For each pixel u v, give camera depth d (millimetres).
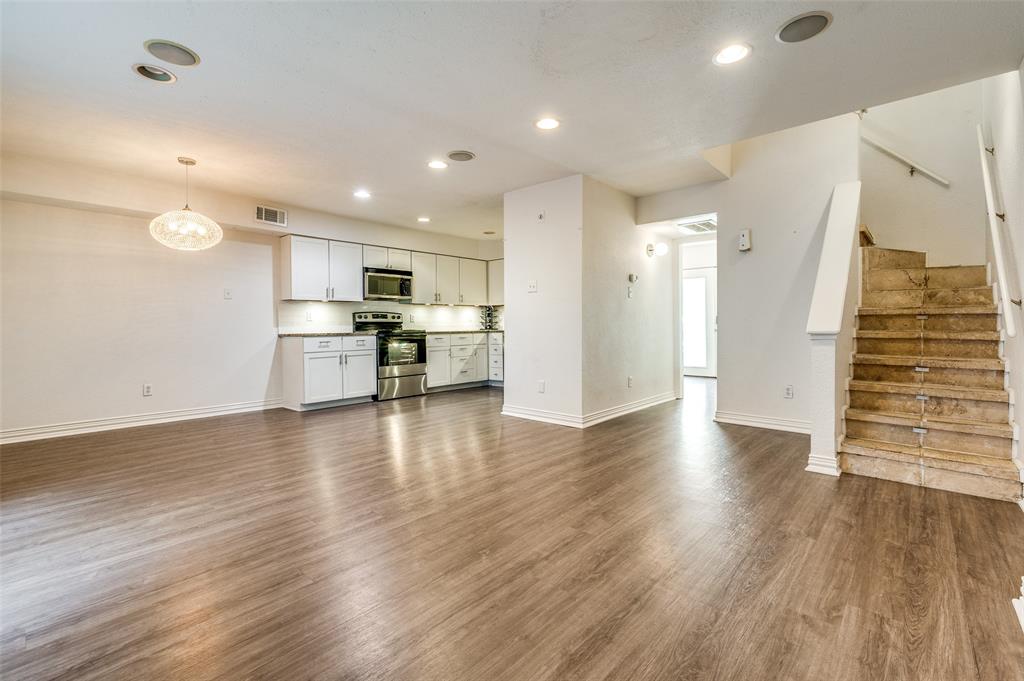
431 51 2289
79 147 3531
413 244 6754
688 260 8617
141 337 4590
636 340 5227
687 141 3490
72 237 4207
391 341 6199
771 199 4312
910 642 1453
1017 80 2447
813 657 1396
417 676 1338
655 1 1922
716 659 1395
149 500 2672
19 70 2422
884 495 2660
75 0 1864
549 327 4594
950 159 4547
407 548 2100
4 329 3895
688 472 3100
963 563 1912
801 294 4184
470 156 3795
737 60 2383
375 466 3277
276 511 2516
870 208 4883
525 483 2916
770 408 4359
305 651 1442
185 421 4785
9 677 1332
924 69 2469
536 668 1365
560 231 4465
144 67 2410
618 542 2137
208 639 1501
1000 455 2727
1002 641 1448
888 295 3883
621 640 1483
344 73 2494
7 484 2939
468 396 6504
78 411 4238
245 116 3006
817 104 2891
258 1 1890
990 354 3121
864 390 3287
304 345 5305
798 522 2322
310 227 5602
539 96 2771
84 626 1564
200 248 4055
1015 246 2521
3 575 1884
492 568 1924
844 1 1921
